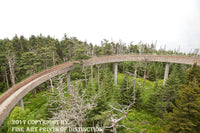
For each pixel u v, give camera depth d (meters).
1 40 39.22
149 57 33.28
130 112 19.91
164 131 12.59
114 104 17.36
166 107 17.47
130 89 20.44
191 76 18.66
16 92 15.87
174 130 11.93
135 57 32.97
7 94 15.38
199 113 10.88
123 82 21.66
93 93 18.53
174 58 30.34
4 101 13.82
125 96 20.98
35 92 28.05
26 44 41.72
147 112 20.05
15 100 14.71
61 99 9.72
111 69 47.91
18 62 31.81
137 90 20.39
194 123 11.24
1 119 11.71
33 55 28.27
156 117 18.72
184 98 11.62
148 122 17.80
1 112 11.80
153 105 18.78
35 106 22.92
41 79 20.47
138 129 16.02
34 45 40.09
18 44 38.84
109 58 33.06
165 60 31.97
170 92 17.59
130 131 15.25
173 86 17.16
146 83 35.72
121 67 49.28
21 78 31.41
